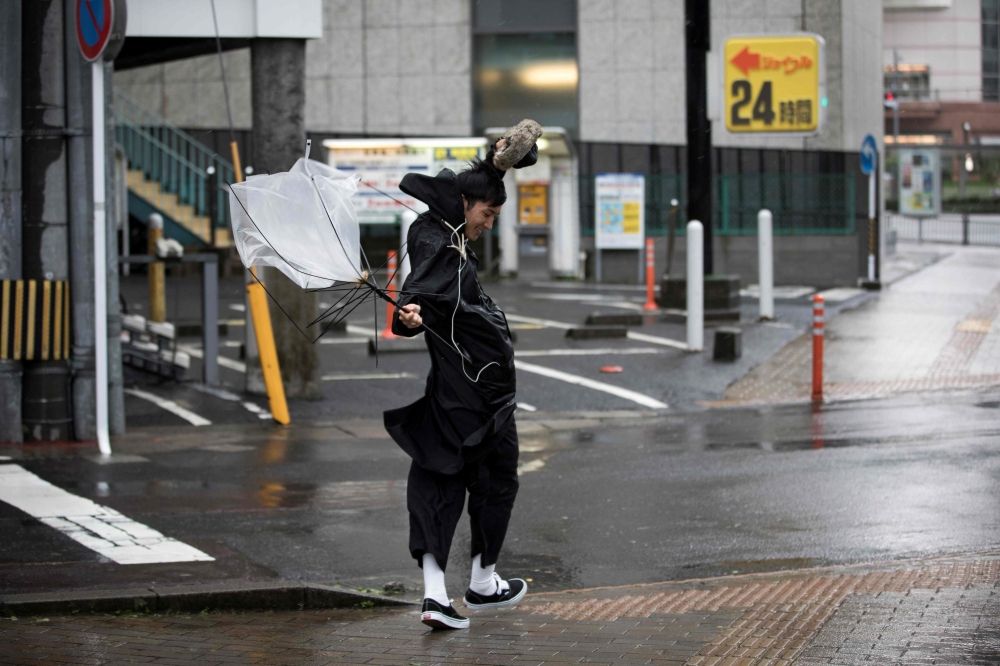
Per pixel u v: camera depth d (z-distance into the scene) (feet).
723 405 40.55
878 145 94.27
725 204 84.43
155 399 40.60
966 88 207.72
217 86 89.10
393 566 20.93
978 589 16.84
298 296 40.45
